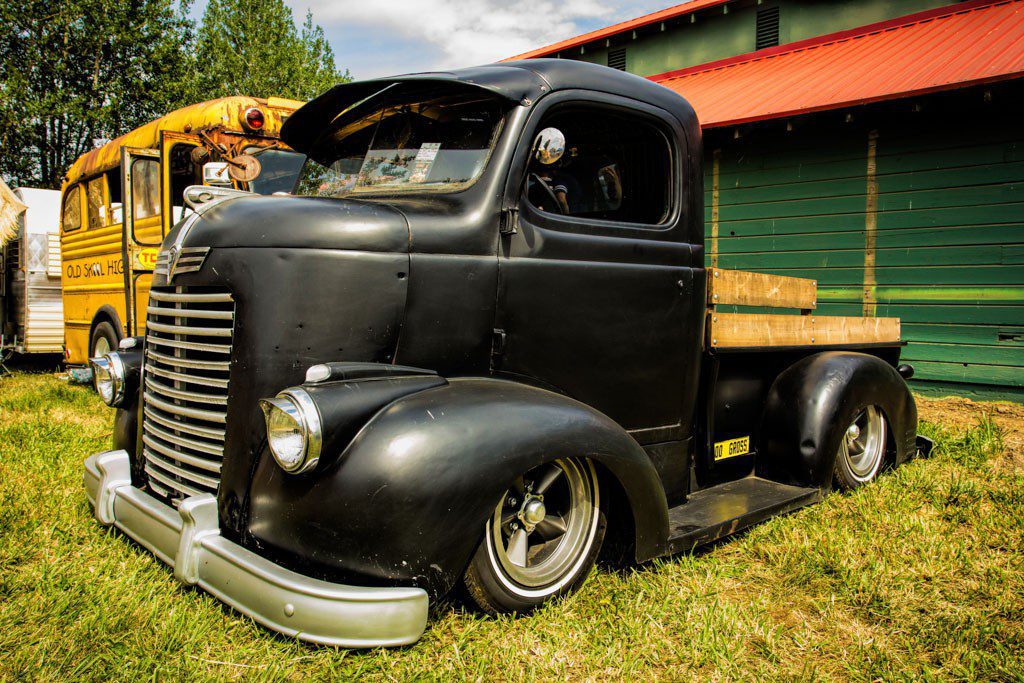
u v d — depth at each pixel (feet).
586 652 7.59
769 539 10.66
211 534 7.45
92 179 24.77
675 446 10.60
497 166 8.64
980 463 14.69
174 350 8.50
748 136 29.60
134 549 9.30
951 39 28.73
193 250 8.15
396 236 7.89
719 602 8.66
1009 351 23.56
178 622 7.46
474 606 7.86
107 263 23.04
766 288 12.03
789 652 7.82
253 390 7.45
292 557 6.95
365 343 7.72
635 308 9.84
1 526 10.11
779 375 12.41
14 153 66.23
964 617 8.41
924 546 10.37
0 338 31.40
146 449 9.16
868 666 7.41
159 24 72.18
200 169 20.36
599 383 9.55
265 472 7.20
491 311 8.50
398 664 6.99
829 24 36.29
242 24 95.71
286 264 7.55
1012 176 23.36
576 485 8.63
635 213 10.37
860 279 26.78
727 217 30.27
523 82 8.91
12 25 64.34
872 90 24.91
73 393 22.13
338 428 6.72
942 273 24.89
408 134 9.74
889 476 13.44
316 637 6.51
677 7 40.73
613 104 9.61
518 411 7.61
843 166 27.12
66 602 7.86
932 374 25.14
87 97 68.90
